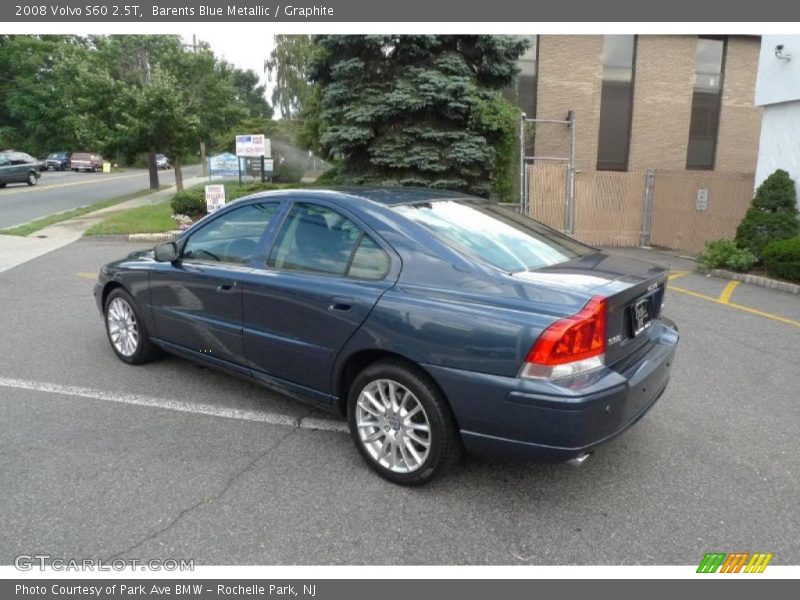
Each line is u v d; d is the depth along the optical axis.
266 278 3.74
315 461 3.57
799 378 5.02
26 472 3.40
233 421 4.08
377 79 12.98
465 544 2.87
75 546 2.81
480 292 2.99
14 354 5.36
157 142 19.28
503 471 3.49
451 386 2.98
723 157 18.48
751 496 3.27
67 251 11.06
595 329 2.80
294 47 32.66
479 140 12.62
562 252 3.61
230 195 16.23
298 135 22.81
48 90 49.03
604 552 2.83
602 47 16.94
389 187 4.18
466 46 13.16
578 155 17.31
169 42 20.48
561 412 2.73
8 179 27.47
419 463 3.21
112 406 4.28
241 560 2.75
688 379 4.98
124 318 5.02
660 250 12.62
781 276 8.85
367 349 3.27
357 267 3.42
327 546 2.84
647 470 3.53
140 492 3.23
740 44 17.94
